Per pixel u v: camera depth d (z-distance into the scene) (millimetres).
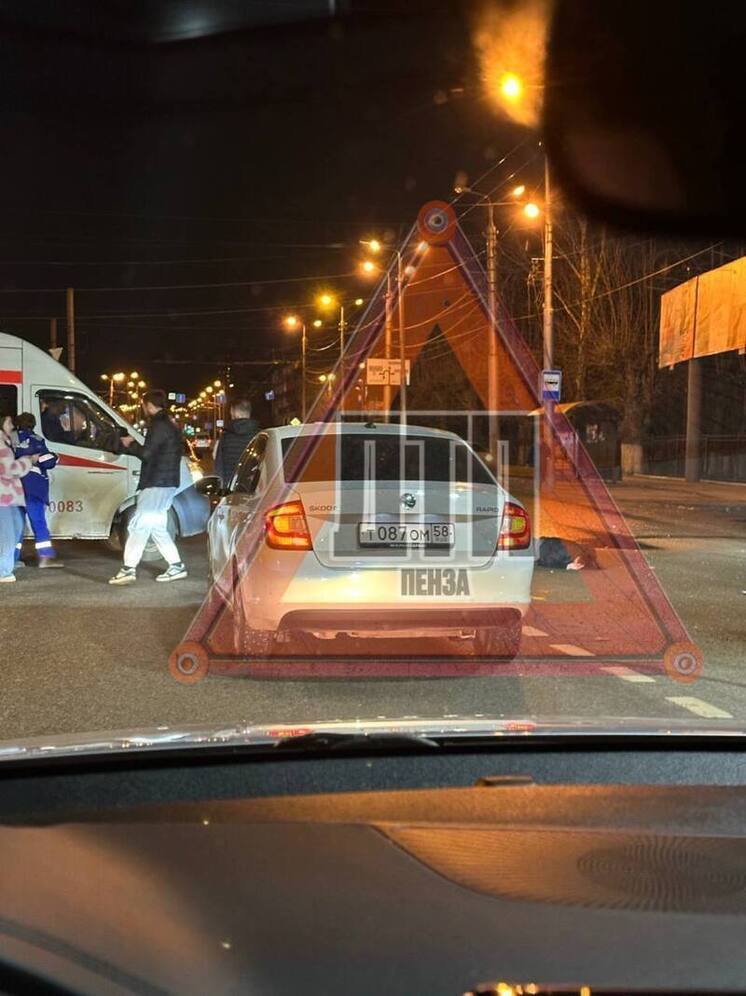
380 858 2768
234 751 3627
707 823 3109
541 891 2553
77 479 12938
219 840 2895
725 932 2344
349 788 3449
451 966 2164
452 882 2602
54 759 3490
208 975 2129
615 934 2322
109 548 14398
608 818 3143
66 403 13055
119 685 6645
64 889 2535
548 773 3672
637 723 4082
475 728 3926
